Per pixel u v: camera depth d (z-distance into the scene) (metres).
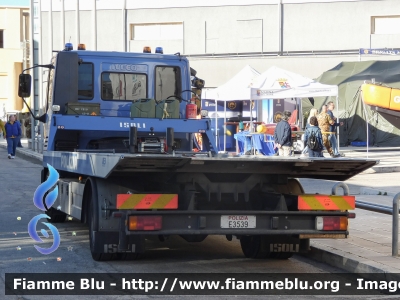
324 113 22.83
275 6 43.25
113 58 12.01
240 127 27.52
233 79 27.06
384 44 42.06
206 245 10.48
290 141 20.53
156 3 45.19
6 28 77.56
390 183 18.59
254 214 8.00
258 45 43.66
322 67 42.69
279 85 25.33
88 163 8.68
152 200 7.82
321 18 42.72
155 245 10.38
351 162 8.06
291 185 8.86
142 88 12.10
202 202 8.45
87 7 45.94
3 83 77.56
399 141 36.12
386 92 24.52
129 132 10.88
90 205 8.96
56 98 11.77
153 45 45.50
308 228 8.15
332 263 8.91
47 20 45.91
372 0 42.09
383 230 10.98
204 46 44.53
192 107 11.98
